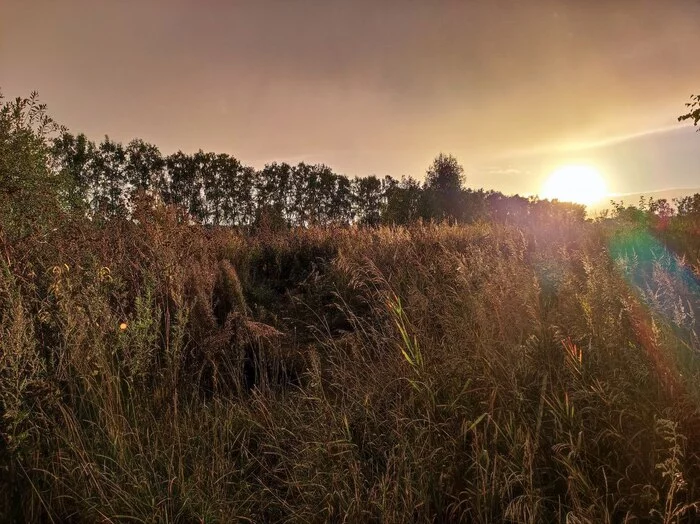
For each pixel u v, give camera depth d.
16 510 2.55
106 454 3.00
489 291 3.84
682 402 2.54
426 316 4.21
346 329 5.33
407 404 3.29
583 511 2.29
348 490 2.76
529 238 7.08
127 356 3.54
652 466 2.42
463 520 2.62
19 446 2.72
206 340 4.25
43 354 3.41
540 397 2.86
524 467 2.54
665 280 3.29
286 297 6.68
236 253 7.97
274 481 3.16
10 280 3.26
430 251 6.64
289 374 4.57
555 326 3.29
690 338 2.87
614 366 2.91
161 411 3.55
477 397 3.18
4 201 5.07
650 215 9.70
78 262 4.04
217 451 3.20
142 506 2.64
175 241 5.61
